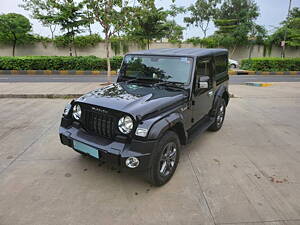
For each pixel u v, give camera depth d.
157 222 2.35
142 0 9.30
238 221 2.38
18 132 4.62
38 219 2.35
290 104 7.34
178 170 3.32
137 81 3.70
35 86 9.20
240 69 20.39
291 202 2.68
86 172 3.23
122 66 3.95
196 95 3.53
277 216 2.46
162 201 2.66
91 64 17.08
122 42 22.45
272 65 18.64
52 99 7.46
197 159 3.66
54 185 2.92
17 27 19.91
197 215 2.46
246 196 2.77
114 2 9.05
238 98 8.20
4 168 3.29
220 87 4.70
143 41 22.05
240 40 23.77
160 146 2.69
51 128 4.86
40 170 3.26
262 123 5.47
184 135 3.18
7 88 8.65
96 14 9.13
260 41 24.34
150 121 2.58
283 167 3.46
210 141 4.38
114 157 2.54
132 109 2.59
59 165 3.40
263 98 8.21
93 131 2.89
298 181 3.10
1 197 2.67
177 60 3.46
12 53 21.89
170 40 23.95
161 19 19.16
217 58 4.34
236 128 5.11
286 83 12.47
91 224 2.30
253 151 3.98
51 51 22.52
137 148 2.51
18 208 2.50
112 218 2.39
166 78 3.47
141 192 2.82
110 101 2.81
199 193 2.82
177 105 3.07
